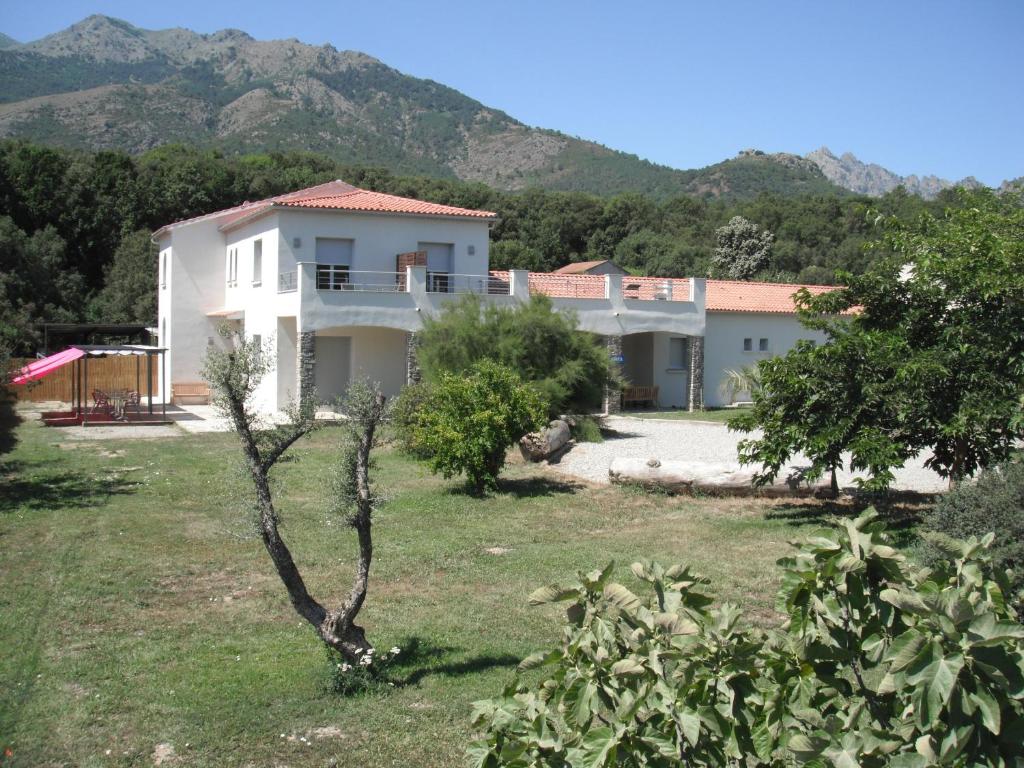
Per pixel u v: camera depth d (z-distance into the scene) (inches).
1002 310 440.8
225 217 1302.9
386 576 391.5
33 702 252.5
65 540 458.6
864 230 2751.0
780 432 489.1
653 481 599.8
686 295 1284.4
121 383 1413.6
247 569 403.5
